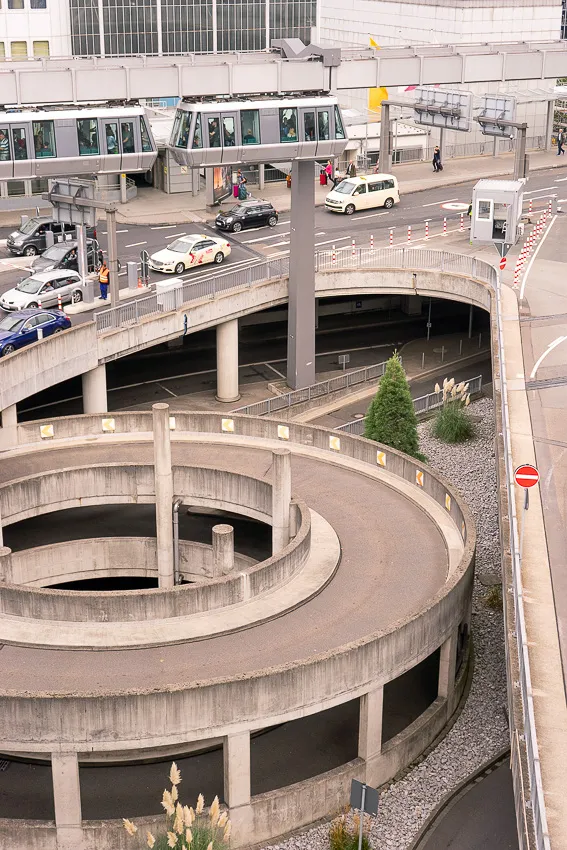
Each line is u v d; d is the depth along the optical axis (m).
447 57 58.81
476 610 39.75
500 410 39.97
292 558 35.19
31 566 38.88
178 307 55.69
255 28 98.88
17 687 29.83
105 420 45.75
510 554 29.61
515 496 33.88
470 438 54.22
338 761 33.09
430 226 72.69
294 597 34.31
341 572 36.03
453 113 75.75
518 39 96.75
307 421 57.25
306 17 100.31
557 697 24.69
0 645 31.81
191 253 65.25
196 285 56.53
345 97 103.94
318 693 29.56
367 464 42.91
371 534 38.22
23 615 33.06
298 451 44.06
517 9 95.69
